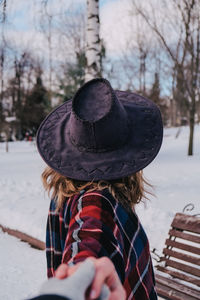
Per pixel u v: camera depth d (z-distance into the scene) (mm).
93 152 886
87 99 891
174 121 45500
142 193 999
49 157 919
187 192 7773
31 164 16234
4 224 5746
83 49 21000
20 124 46719
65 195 902
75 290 298
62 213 915
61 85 22438
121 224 799
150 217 5684
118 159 880
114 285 387
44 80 37531
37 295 285
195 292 2893
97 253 622
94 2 7141
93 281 340
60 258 936
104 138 866
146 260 901
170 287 3016
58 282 304
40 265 4379
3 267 4266
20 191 8719
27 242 5273
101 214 746
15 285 3766
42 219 5555
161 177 10070
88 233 678
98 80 902
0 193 8359
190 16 14453
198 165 12664
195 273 3115
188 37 14906
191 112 17047
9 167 15125
